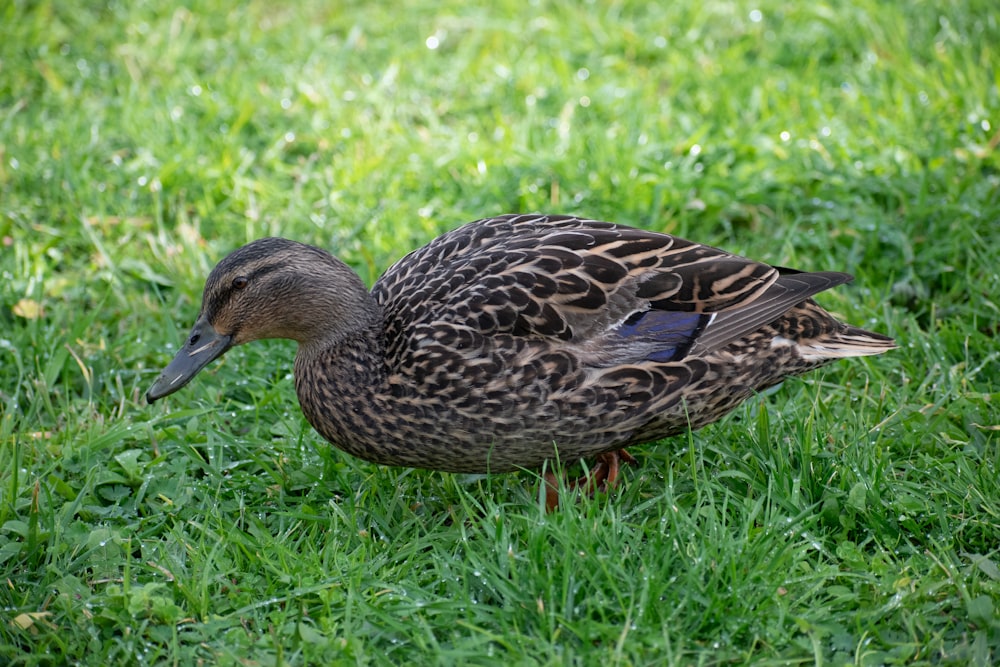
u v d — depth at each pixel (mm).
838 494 4691
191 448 5180
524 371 4551
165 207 7121
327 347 4820
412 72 8367
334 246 6668
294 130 7734
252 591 4371
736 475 4773
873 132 7242
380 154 7383
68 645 4145
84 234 6758
